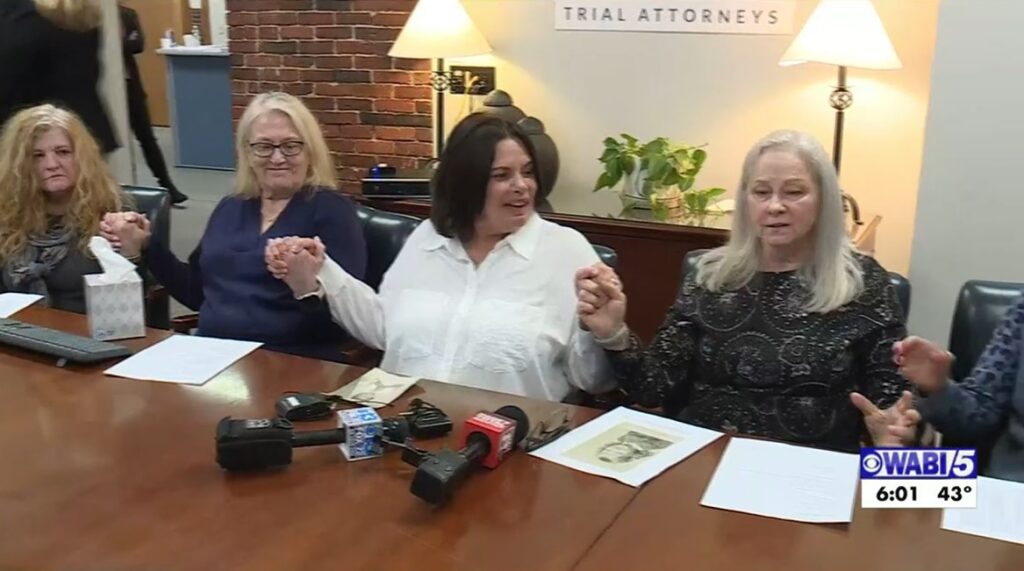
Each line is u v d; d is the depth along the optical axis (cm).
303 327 233
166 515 130
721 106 356
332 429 155
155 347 201
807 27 296
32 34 320
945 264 271
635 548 121
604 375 194
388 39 411
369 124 425
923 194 270
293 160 237
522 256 201
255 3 436
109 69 390
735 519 129
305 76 433
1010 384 170
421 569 116
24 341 198
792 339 182
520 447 151
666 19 356
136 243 242
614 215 318
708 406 190
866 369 182
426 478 132
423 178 348
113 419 163
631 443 153
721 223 304
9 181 255
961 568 117
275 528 127
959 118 261
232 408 168
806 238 185
